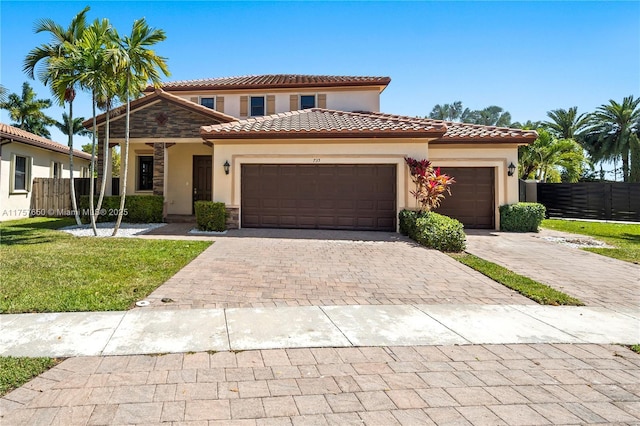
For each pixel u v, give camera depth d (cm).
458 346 407
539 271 786
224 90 2030
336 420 267
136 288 588
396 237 1170
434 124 1323
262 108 2055
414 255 915
